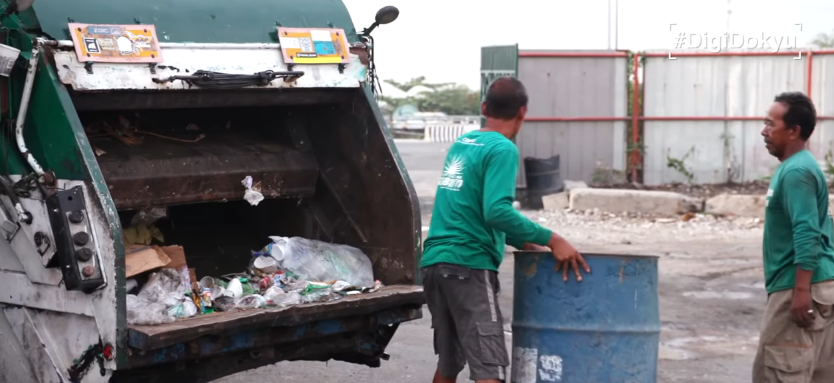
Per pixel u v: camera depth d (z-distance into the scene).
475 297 3.92
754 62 15.00
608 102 15.07
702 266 9.60
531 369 3.90
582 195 13.40
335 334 4.45
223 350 4.00
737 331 7.13
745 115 15.10
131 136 4.79
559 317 3.83
